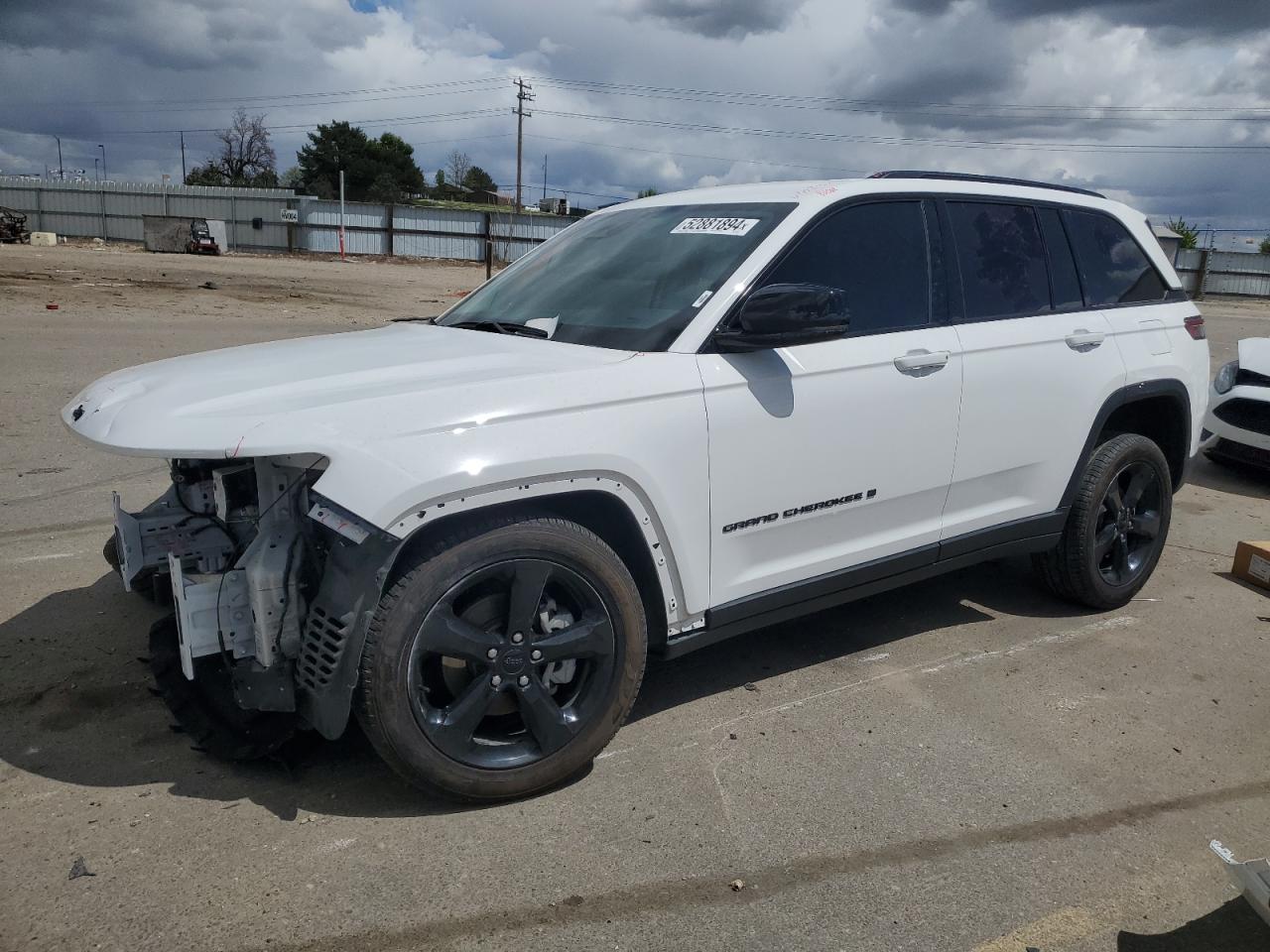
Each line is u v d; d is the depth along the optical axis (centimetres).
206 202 5509
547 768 281
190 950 218
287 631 260
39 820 264
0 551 477
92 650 369
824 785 298
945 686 371
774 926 235
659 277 337
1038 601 469
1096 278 438
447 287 2895
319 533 264
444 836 264
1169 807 294
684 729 332
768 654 397
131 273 2658
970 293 382
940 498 373
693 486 298
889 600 465
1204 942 237
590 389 279
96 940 220
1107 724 345
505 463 256
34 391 877
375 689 251
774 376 314
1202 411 470
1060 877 259
